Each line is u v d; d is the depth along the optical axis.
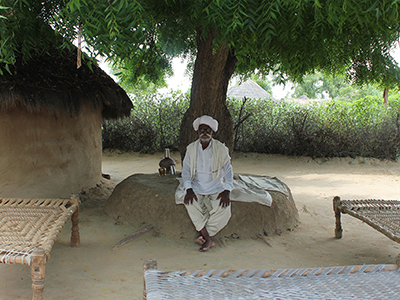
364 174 9.25
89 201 5.68
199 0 3.18
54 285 2.92
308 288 1.75
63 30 2.92
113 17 2.68
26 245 2.55
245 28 3.09
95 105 6.25
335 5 2.74
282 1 3.05
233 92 16.97
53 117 5.58
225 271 1.87
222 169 4.00
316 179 8.48
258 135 11.70
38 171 5.35
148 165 10.52
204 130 3.80
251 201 4.33
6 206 3.45
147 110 12.63
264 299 1.63
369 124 11.04
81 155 6.18
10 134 4.98
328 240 4.22
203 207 3.99
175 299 1.59
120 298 2.73
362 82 5.93
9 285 2.92
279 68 4.42
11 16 3.17
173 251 3.75
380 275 1.90
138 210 4.46
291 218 4.61
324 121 11.18
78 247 3.77
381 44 4.81
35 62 5.21
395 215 3.80
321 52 4.03
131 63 7.39
